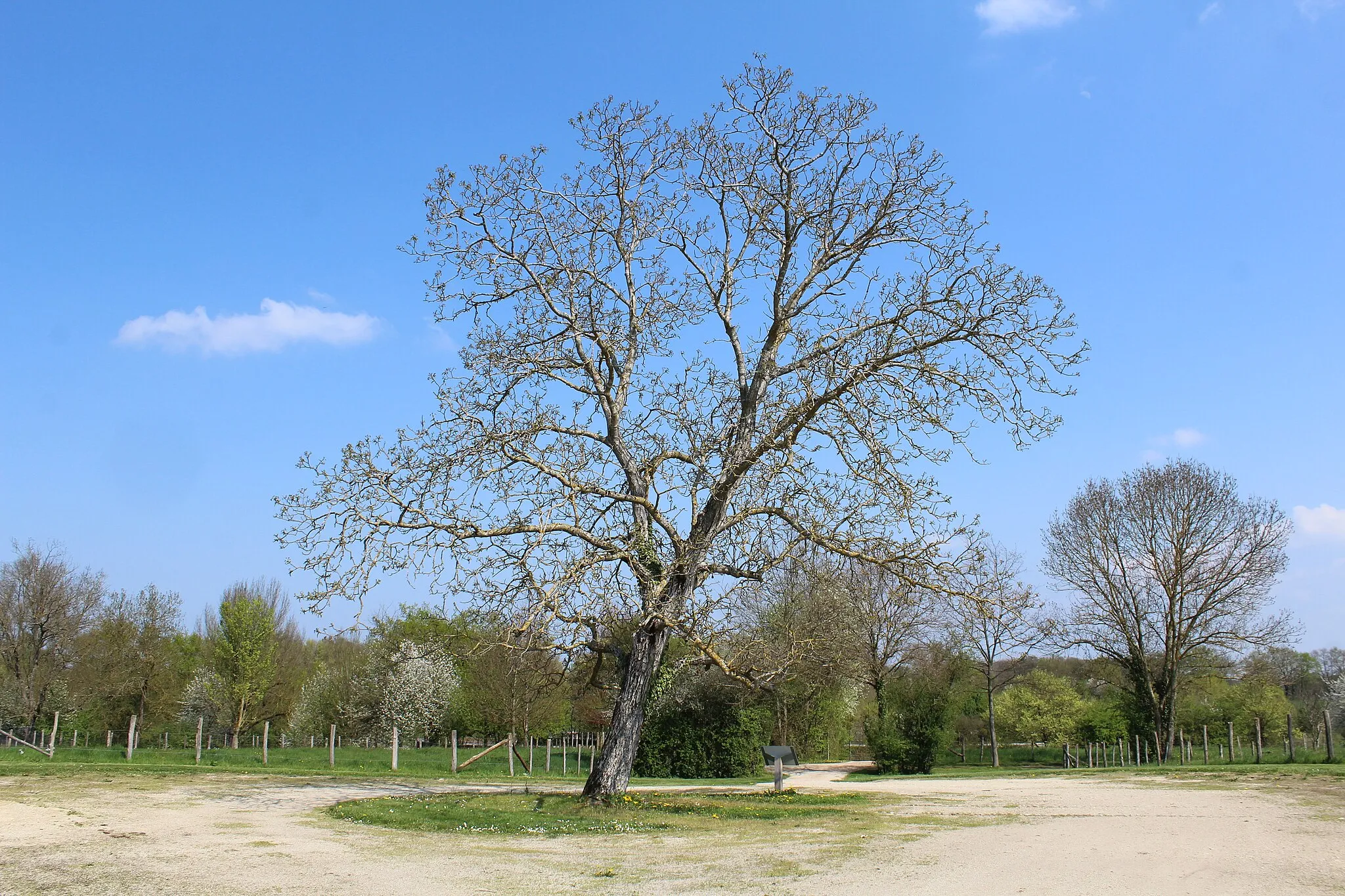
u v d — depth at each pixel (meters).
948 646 40.66
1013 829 14.63
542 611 15.45
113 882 9.41
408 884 9.73
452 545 16.59
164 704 48.12
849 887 9.65
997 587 17.06
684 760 31.19
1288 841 12.62
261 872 10.18
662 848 12.67
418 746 46.78
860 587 17.91
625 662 17.81
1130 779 26.27
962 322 17.05
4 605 42.94
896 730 35.44
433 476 16.75
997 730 56.31
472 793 19.72
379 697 41.81
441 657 25.73
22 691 41.41
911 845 12.89
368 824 14.66
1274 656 64.75
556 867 11.02
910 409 16.89
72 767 22.53
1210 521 39.31
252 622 45.50
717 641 18.00
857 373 16.67
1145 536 40.22
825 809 18.03
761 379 18.27
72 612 44.53
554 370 18.52
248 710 46.31
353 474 16.50
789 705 38.72
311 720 47.72
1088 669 47.84
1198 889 9.27
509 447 17.02
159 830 13.12
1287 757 35.84
